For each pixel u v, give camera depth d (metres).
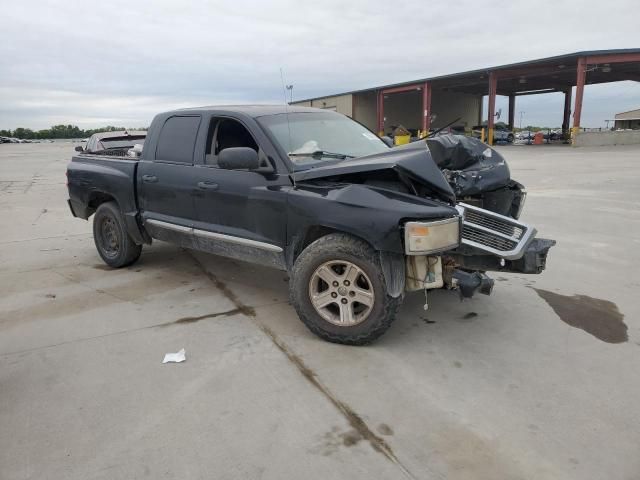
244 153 3.89
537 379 3.21
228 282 5.27
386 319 3.54
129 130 12.52
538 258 3.68
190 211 4.80
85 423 2.79
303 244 3.99
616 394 3.03
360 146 4.68
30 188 14.87
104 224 5.87
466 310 4.39
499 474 2.35
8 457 2.52
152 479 2.35
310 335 3.91
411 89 42.75
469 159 4.16
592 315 4.26
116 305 4.62
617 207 9.22
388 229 3.37
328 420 2.79
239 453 2.52
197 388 3.14
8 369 3.43
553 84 45.28
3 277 5.54
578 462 2.43
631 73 39.28
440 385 3.15
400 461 2.45
